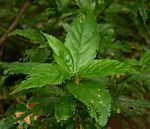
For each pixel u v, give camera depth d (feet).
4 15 4.54
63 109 2.14
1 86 3.48
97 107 2.01
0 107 3.78
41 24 4.25
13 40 4.19
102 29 3.69
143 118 3.70
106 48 3.18
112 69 2.12
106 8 3.71
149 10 3.34
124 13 4.39
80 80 2.18
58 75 2.10
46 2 4.09
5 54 4.18
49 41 2.25
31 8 4.72
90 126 2.39
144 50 3.99
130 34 4.08
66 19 3.91
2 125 2.43
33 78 2.03
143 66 2.75
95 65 2.16
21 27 4.26
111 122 4.22
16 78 3.35
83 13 2.45
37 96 2.50
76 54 2.24
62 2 3.93
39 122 2.47
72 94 2.07
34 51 2.95
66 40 2.28
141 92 3.34
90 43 2.27
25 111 2.45
